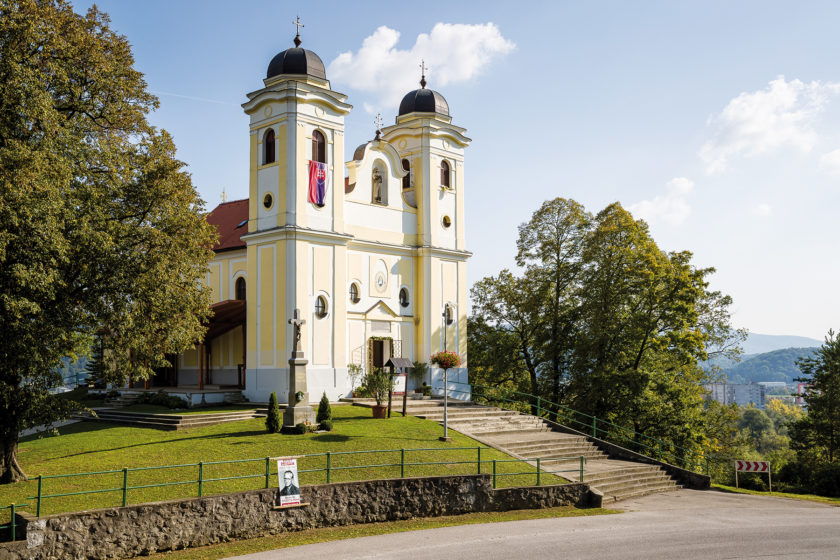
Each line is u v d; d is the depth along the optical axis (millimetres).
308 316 34781
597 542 18531
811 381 46281
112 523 16922
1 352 19594
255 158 36625
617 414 40906
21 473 21172
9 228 18875
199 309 26062
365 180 39438
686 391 40812
